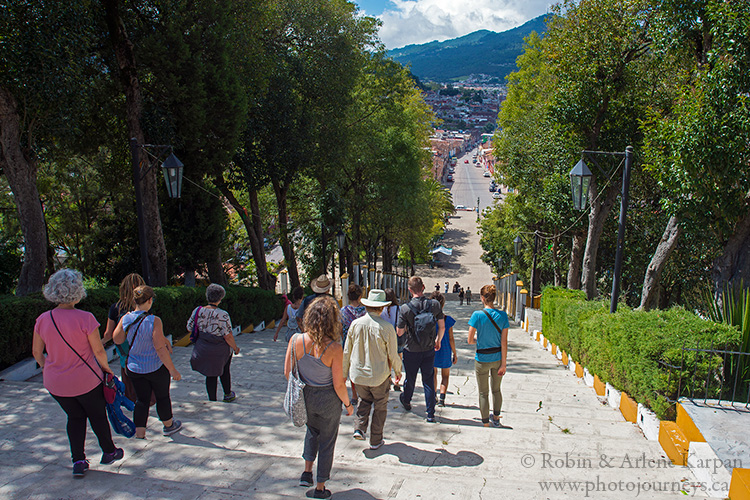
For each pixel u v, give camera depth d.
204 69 14.34
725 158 8.56
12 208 18.80
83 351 4.00
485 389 5.89
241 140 19.20
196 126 14.55
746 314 5.91
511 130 27.55
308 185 29.80
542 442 5.31
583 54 13.78
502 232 39.44
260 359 9.94
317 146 24.06
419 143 39.44
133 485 3.78
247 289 14.83
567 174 17.44
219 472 4.13
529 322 16.41
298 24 22.27
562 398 7.55
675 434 5.04
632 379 6.21
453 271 60.84
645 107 14.17
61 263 23.05
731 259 9.23
